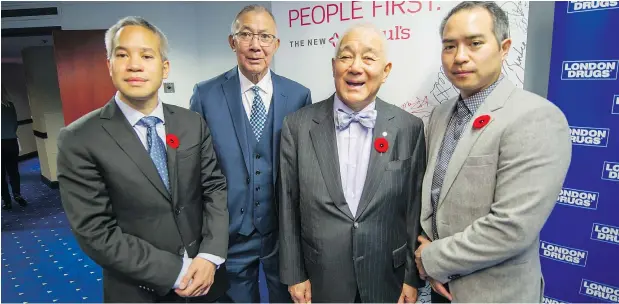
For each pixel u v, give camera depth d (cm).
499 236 102
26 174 539
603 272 164
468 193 112
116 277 125
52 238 317
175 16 367
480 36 108
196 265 127
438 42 163
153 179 119
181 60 375
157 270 119
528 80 192
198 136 132
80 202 113
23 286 244
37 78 440
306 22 188
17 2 373
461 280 118
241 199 158
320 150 128
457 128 123
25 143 653
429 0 161
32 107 464
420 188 132
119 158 115
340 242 127
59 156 114
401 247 133
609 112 153
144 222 120
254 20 145
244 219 161
